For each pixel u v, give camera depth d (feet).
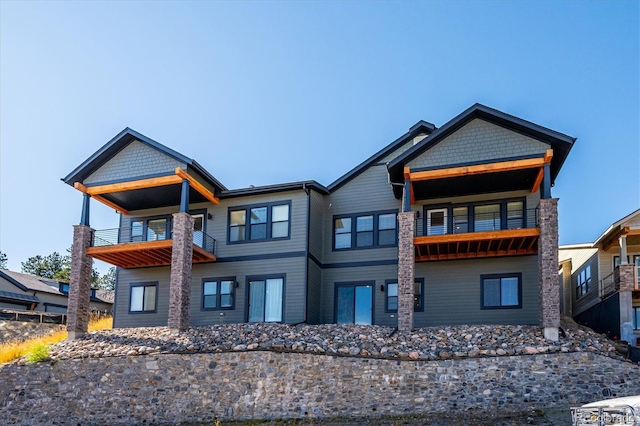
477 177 74.90
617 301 74.43
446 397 58.29
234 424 60.54
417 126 82.94
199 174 83.05
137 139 82.58
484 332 66.03
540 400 56.85
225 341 68.44
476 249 75.82
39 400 68.95
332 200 86.99
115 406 66.18
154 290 89.56
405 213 72.38
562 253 101.71
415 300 79.15
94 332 79.97
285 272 81.61
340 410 59.67
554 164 73.41
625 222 76.23
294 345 63.46
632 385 55.47
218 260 85.61
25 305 125.59
